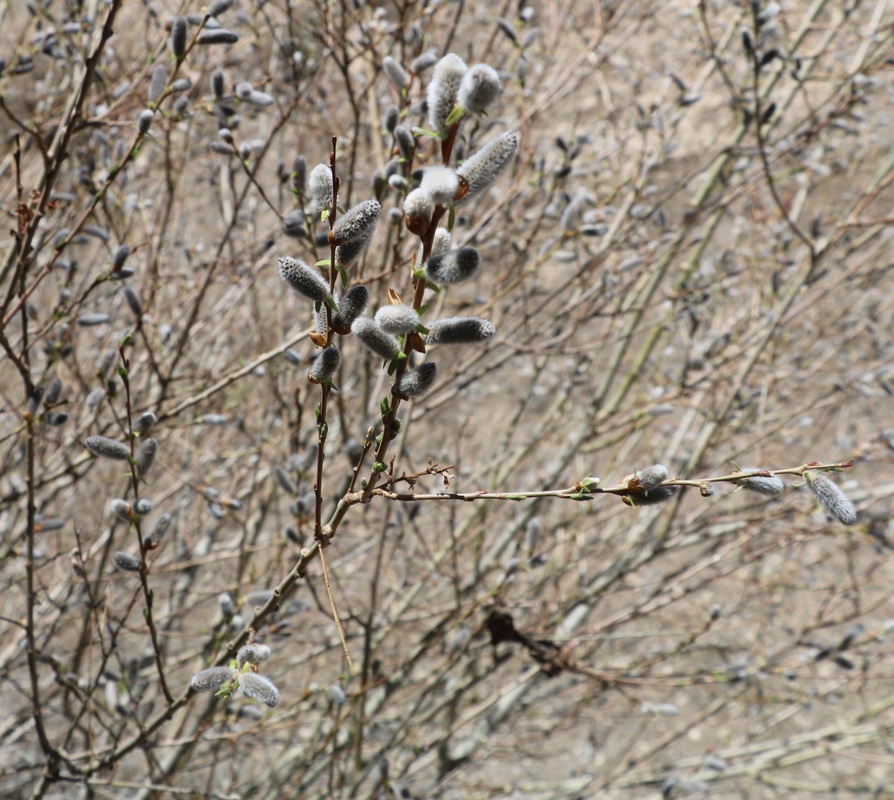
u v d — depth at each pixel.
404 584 5.47
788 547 6.39
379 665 4.52
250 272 4.90
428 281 1.75
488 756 6.74
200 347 5.92
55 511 5.50
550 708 7.94
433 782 6.10
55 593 5.15
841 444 6.73
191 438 5.84
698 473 5.93
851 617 5.89
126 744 3.25
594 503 6.50
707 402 6.48
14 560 5.45
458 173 1.69
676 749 8.84
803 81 5.46
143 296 4.36
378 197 3.35
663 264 6.11
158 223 5.49
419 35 4.42
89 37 3.88
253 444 5.50
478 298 4.93
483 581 5.95
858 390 6.39
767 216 6.78
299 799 5.32
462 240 4.77
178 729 4.70
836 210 7.43
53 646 5.41
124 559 2.64
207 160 6.07
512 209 5.53
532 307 6.41
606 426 6.73
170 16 4.14
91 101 4.79
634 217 5.71
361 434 4.59
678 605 8.24
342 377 5.15
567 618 6.02
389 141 4.67
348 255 1.86
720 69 5.55
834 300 7.30
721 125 8.35
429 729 6.85
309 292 1.88
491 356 7.59
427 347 1.97
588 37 6.56
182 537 5.76
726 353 6.09
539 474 6.43
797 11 6.70
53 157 3.21
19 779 5.72
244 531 5.14
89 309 4.76
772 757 6.95
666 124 6.02
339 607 5.90
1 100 2.88
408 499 2.15
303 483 3.56
